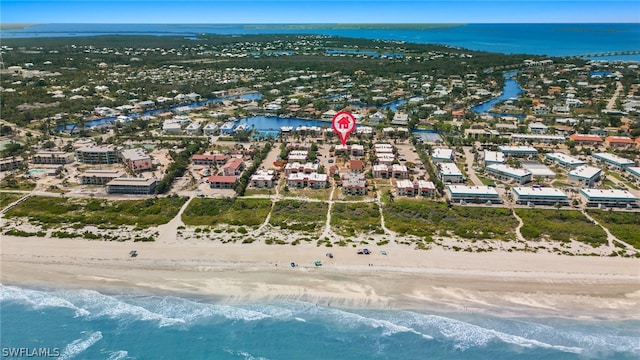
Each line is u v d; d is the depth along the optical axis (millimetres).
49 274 119500
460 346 97312
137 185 163000
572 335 99062
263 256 125312
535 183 174125
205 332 102500
